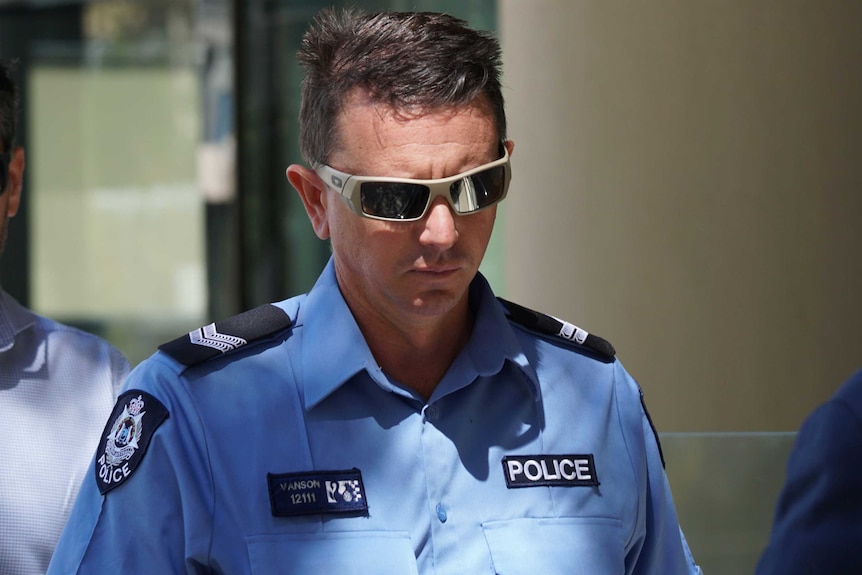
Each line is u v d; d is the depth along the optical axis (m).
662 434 3.24
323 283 2.57
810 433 2.44
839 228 4.20
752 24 4.21
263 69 8.57
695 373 4.26
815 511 2.39
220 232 8.88
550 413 2.57
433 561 2.36
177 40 8.88
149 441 2.35
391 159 2.30
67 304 9.23
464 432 2.49
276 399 2.42
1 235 3.21
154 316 9.09
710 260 4.25
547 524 2.45
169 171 8.98
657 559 2.69
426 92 2.29
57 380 3.19
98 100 9.06
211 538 2.30
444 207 2.29
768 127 4.21
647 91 4.34
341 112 2.35
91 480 2.42
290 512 2.31
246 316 2.56
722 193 4.24
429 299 2.35
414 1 7.52
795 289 4.20
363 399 2.45
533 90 4.61
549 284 4.59
